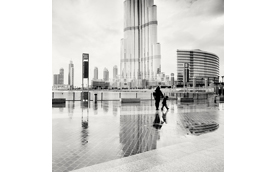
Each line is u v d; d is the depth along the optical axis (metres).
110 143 4.91
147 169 3.28
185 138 5.45
